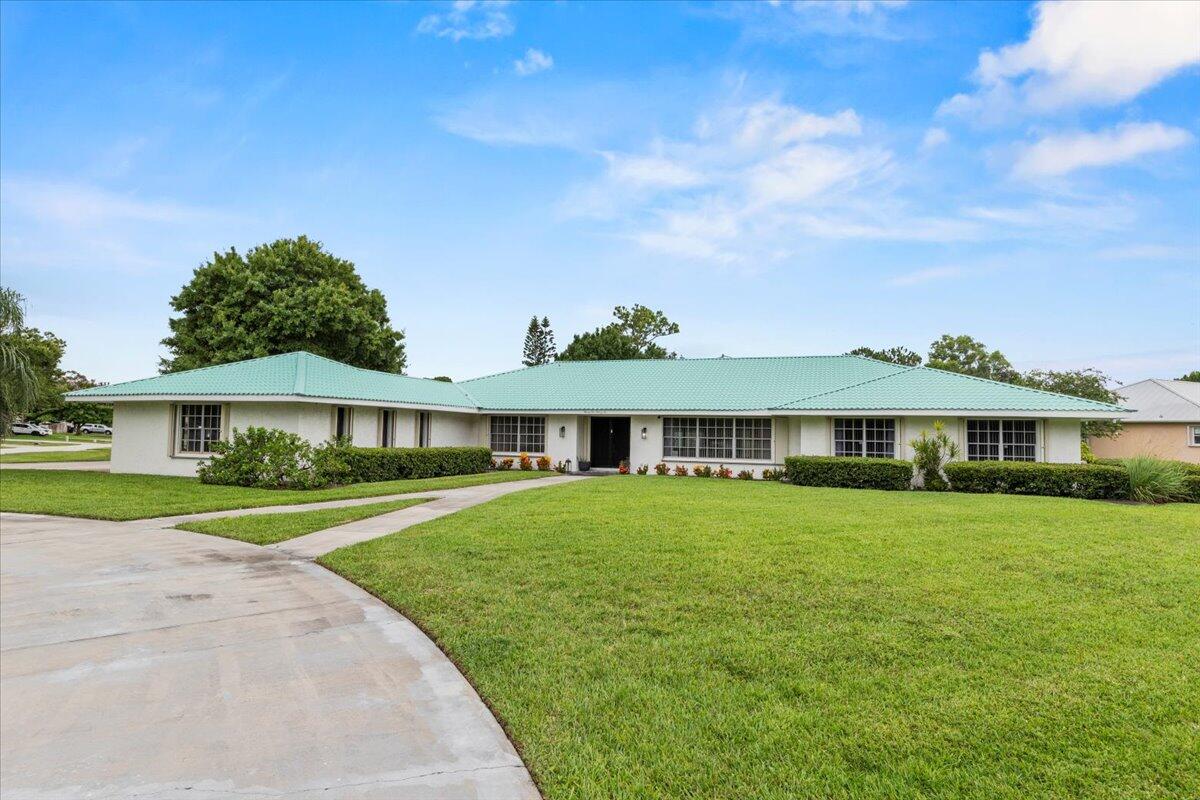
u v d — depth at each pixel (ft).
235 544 28.91
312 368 67.51
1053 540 27.63
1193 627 16.81
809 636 16.16
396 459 63.26
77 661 15.26
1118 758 10.62
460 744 11.32
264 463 52.80
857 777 10.18
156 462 64.03
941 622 17.16
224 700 13.10
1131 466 50.96
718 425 75.51
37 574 23.53
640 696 13.01
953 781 10.02
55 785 10.03
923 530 29.84
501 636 16.42
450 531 30.01
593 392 83.87
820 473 61.00
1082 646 15.52
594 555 24.68
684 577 21.49
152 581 22.49
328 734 11.65
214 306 104.83
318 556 26.14
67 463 78.69
